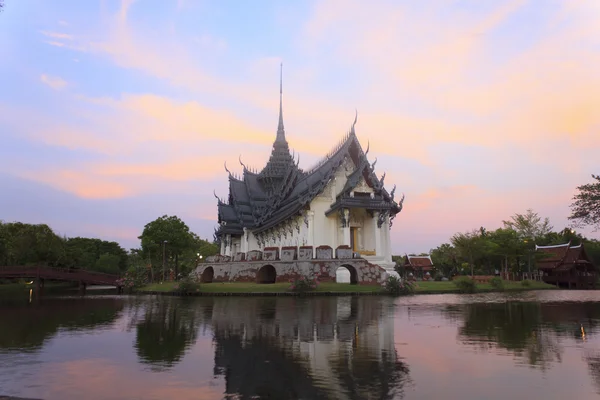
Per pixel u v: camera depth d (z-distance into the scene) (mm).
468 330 14578
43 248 65062
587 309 21875
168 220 67250
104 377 9023
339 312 20250
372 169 47156
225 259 45094
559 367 9461
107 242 100750
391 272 42844
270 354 10969
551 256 62781
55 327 16375
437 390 7883
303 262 36312
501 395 7582
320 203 46250
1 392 8047
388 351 11195
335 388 8094
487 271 69562
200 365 9953
